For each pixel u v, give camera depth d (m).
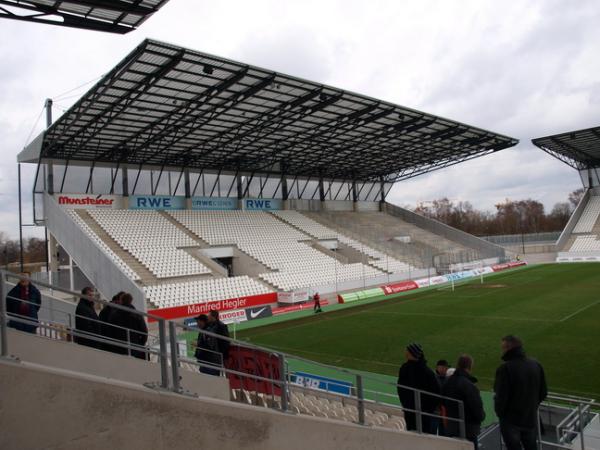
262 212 44.69
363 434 5.20
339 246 44.84
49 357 6.39
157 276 29.53
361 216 54.06
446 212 111.19
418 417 5.96
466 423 6.27
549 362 14.61
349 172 51.88
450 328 20.86
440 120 32.56
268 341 21.11
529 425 5.50
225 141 33.53
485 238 67.88
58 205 29.27
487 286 35.56
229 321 26.17
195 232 36.72
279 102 26.16
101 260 24.94
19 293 8.12
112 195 35.09
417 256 46.84
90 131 28.16
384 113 29.66
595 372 13.27
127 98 22.55
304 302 31.45
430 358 16.36
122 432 3.40
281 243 40.41
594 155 55.16
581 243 53.88
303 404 10.35
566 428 8.89
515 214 102.12
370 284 38.38
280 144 36.62
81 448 3.24
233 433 4.00
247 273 36.41
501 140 39.47
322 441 4.74
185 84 22.20
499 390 5.57
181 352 13.95
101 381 3.36
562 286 32.19
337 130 33.91
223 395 7.94
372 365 16.05
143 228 33.94
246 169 43.34
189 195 39.66
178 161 38.16
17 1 9.54
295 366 16.41
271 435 4.27
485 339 18.27
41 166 30.97
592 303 24.52
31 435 3.07
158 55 19.06
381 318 25.03
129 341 7.64
